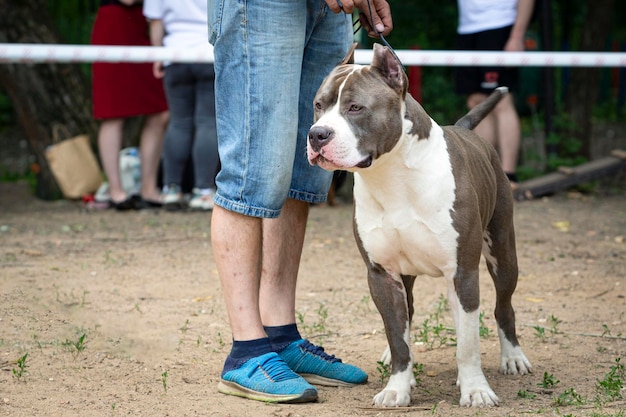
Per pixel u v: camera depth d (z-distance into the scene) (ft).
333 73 19.77
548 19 57.77
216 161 48.47
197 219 46.55
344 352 25.39
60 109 56.49
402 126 19.40
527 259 37.24
